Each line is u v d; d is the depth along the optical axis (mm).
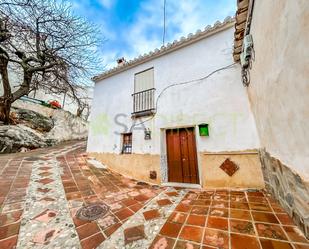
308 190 1534
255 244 1755
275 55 1915
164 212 2689
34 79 8312
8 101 7758
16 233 2004
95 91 7582
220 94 4164
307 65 1275
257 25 2529
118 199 3289
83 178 4410
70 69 7590
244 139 3736
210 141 4098
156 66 5496
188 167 4445
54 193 3277
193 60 4754
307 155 1493
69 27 6754
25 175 4012
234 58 4039
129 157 5402
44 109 12820
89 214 2590
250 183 3564
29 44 6883
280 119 2049
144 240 1947
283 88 1813
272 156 2635
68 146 10062
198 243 1845
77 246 1843
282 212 2396
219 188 3812
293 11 1376
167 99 4984
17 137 7566
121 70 6547
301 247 1658
